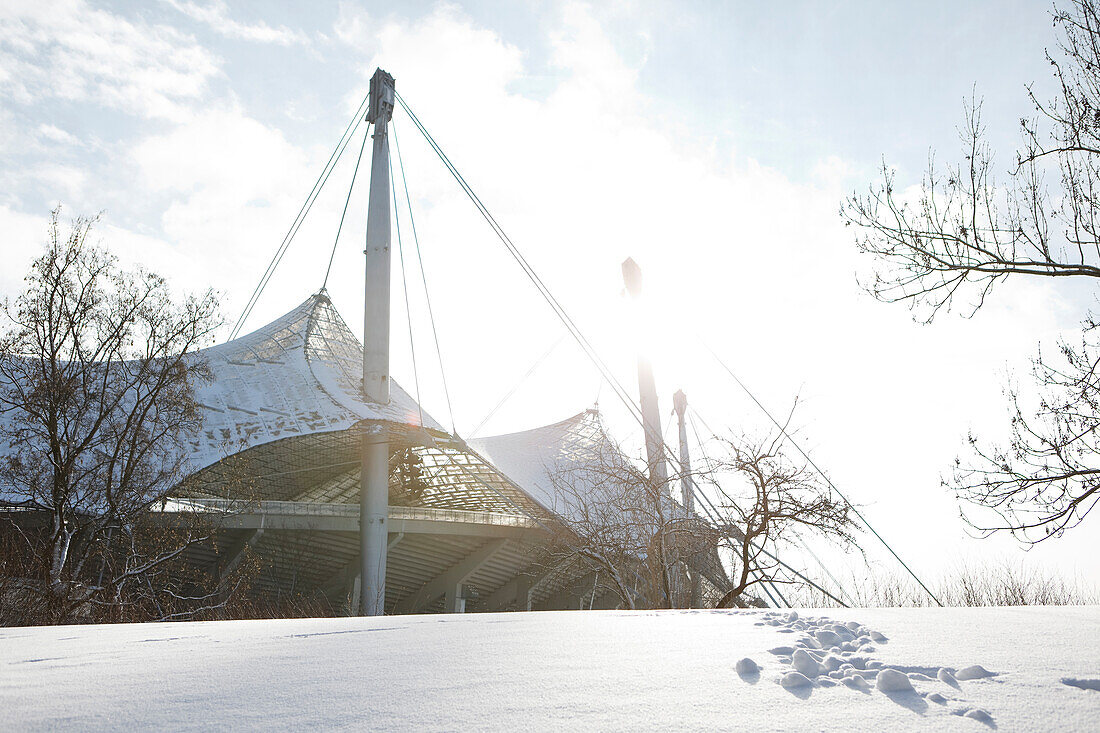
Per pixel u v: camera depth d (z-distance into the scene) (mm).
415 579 45094
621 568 21266
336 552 41125
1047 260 11547
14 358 22750
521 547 44219
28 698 3102
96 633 5566
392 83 45875
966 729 2578
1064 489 12008
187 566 32938
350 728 2645
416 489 52531
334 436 42844
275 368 46688
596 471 21406
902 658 3742
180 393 25734
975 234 11898
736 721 2680
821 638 4379
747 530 18609
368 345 41969
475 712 2824
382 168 44031
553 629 4980
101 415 23344
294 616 29219
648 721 2689
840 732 2559
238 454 34219
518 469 49125
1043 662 3604
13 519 23703
